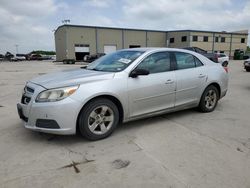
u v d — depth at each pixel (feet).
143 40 170.60
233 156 11.05
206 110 18.01
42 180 9.11
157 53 15.20
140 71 13.53
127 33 164.04
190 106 17.10
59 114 11.64
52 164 10.32
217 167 10.05
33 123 12.11
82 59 152.66
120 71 13.66
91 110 12.41
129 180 9.09
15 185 8.78
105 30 156.56
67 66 97.14
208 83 17.53
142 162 10.46
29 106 12.07
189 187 8.67
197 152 11.43
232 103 21.47
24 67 89.81
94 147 12.03
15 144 12.36
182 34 169.07
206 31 172.14
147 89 14.21
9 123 15.76
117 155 11.14
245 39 192.65
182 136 13.44
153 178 9.22
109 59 15.87
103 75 13.14
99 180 9.11
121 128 14.69
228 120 16.33
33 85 12.75
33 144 12.37
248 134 13.80
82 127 12.30
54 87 11.85
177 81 15.62
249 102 21.91
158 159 10.73
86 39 152.05
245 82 36.17
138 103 14.05
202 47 172.96
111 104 13.05
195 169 9.88
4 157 10.94
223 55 74.02
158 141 12.75
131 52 15.65
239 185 8.80
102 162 10.48
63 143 12.49
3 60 203.31
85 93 12.09
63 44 154.40
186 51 16.94
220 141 12.76
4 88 32.12
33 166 10.14
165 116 17.11
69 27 146.61
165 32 177.27
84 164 10.32
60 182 8.98
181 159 10.73
